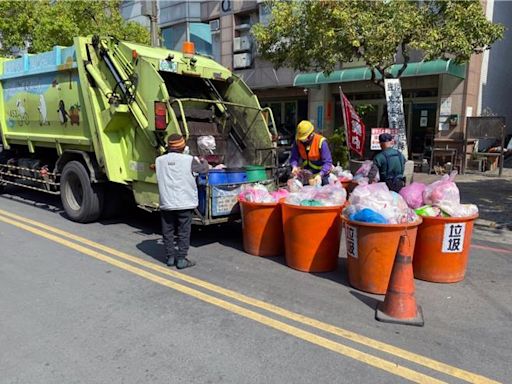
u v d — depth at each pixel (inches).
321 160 261.1
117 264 217.3
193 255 234.7
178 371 128.6
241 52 754.8
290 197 213.3
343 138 495.8
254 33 432.5
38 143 330.3
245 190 239.1
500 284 199.9
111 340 145.6
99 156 269.4
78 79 279.0
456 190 200.8
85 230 278.5
